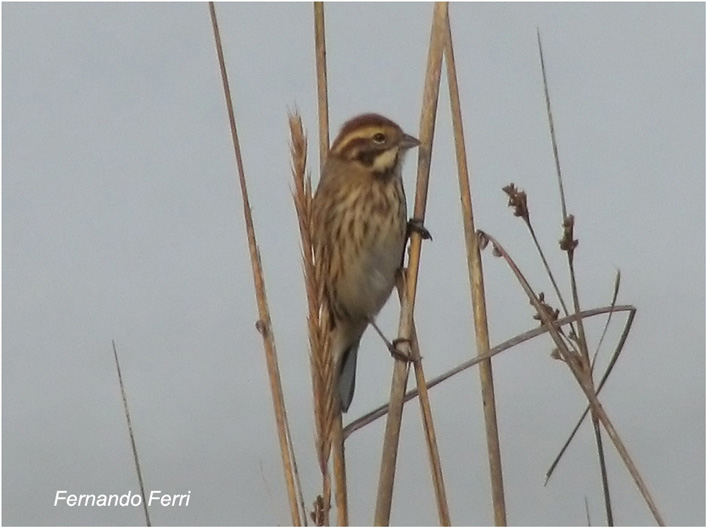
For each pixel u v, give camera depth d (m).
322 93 10.91
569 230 9.77
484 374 10.05
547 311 9.80
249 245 9.76
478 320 10.05
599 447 9.69
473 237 10.12
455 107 10.23
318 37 10.80
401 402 9.80
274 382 9.51
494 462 9.98
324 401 8.22
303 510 9.23
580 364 9.51
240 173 9.87
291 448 9.36
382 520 9.42
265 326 9.61
